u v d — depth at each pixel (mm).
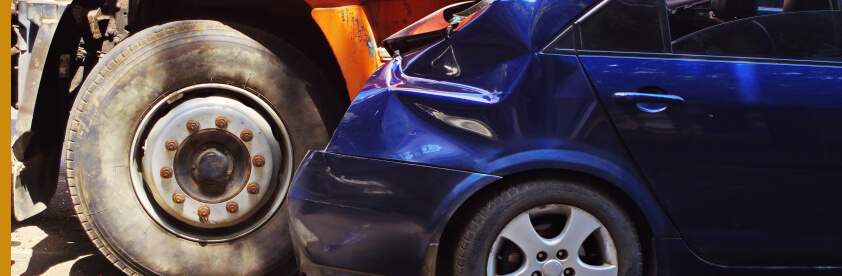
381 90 2924
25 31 3707
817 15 3033
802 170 2908
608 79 2852
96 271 3980
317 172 2920
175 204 3430
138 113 3457
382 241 2844
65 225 4957
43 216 5164
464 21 2969
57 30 3873
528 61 2844
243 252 3551
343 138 2910
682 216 2895
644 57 2906
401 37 3264
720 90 2889
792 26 3016
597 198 2885
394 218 2826
